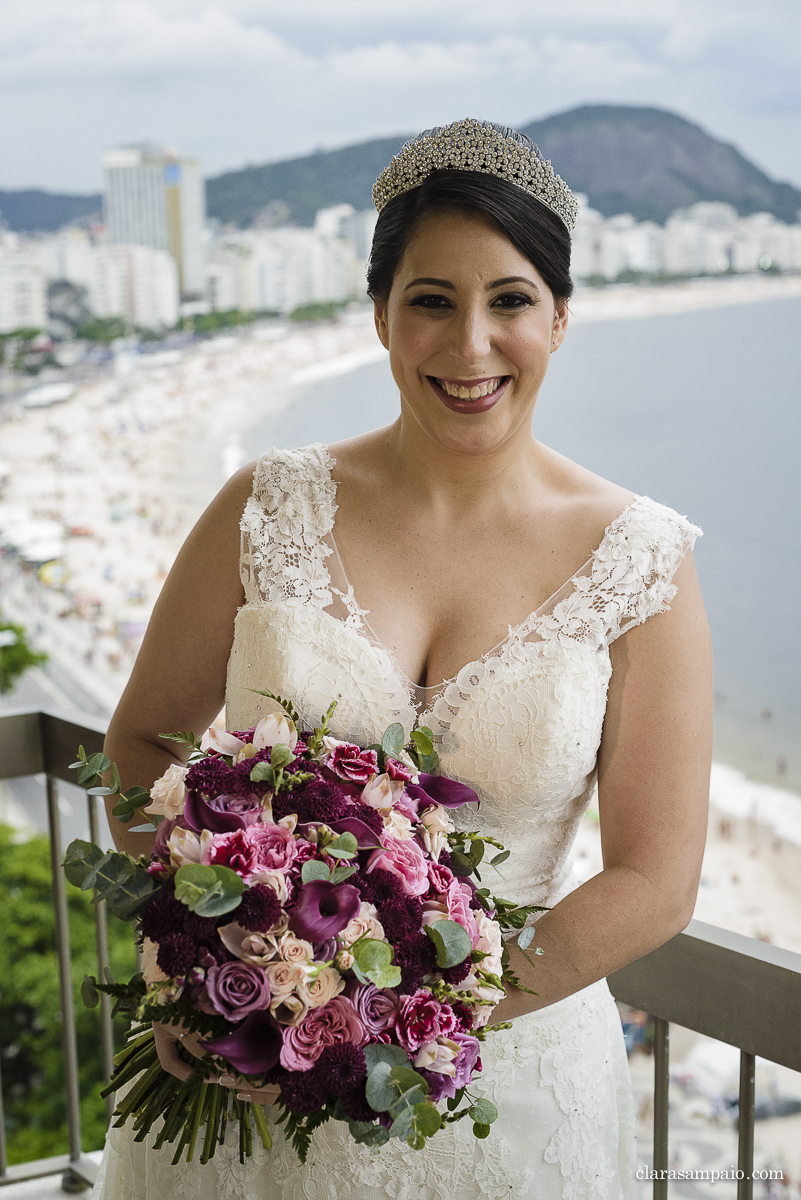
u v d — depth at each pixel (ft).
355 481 4.98
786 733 99.81
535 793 4.52
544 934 4.22
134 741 5.05
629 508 4.73
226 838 3.50
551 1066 4.53
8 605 130.62
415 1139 3.22
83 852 3.59
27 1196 7.40
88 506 146.61
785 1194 37.24
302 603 4.75
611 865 4.47
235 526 4.96
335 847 3.51
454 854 4.00
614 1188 4.92
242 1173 4.43
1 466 153.48
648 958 4.87
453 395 4.38
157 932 3.39
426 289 4.25
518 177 4.17
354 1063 3.27
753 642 107.34
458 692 4.61
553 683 4.46
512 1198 4.47
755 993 4.49
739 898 85.10
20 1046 55.57
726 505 120.98
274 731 3.96
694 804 4.41
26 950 57.67
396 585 4.81
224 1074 3.67
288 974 3.30
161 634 5.02
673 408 141.49
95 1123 53.47
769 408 143.64
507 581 4.71
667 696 4.46
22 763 7.09
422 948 3.51
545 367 4.45
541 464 4.96
